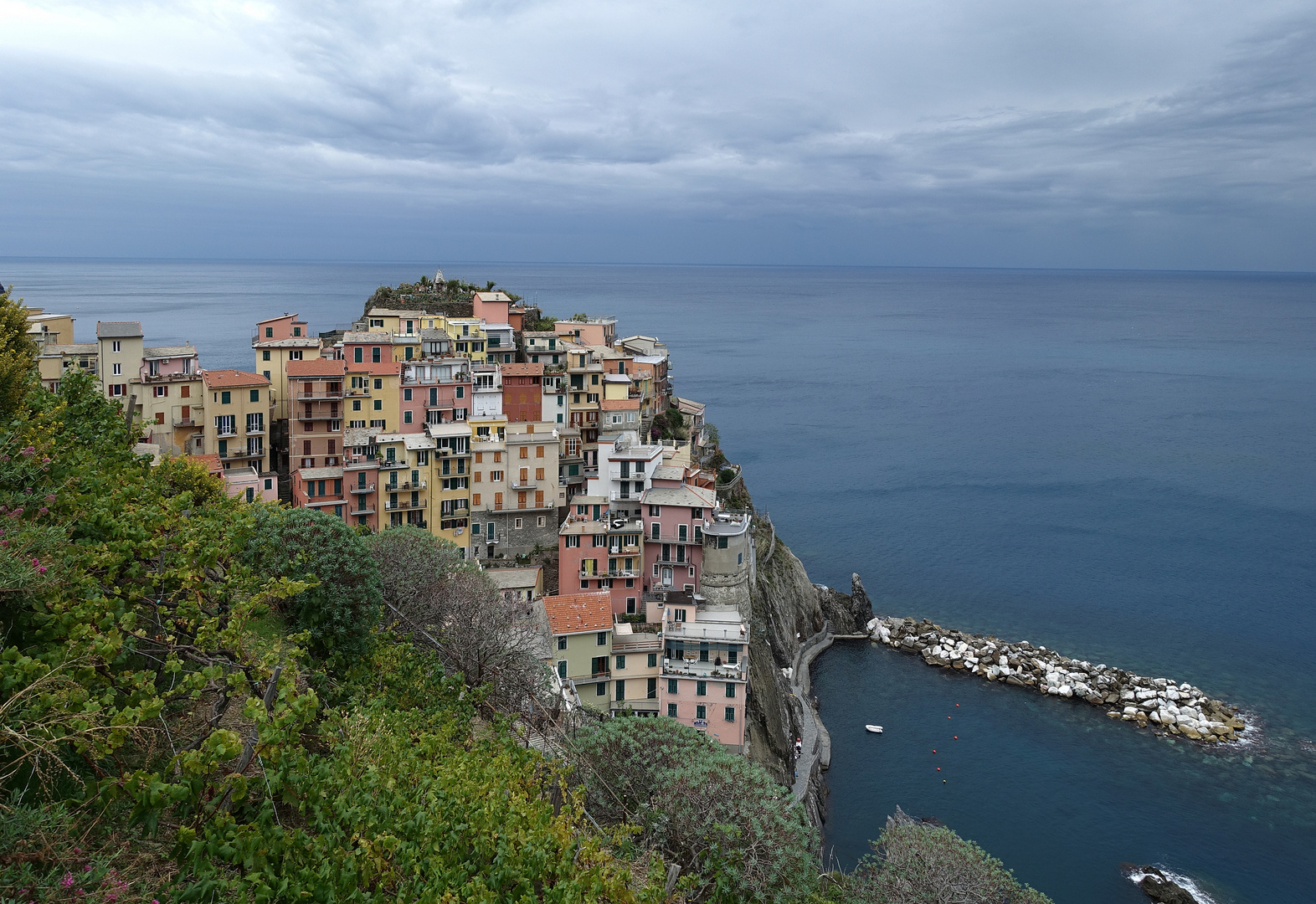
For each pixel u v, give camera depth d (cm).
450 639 5366
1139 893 8488
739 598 11250
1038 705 11956
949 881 5716
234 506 4616
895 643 13700
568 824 3306
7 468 3278
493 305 16075
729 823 4316
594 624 9138
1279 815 9644
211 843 2189
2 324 5119
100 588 2714
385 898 2492
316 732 3534
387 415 12688
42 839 1897
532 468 11938
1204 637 14025
